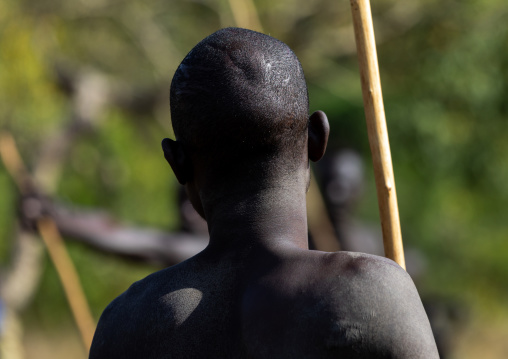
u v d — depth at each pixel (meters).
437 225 22.81
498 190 21.61
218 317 3.51
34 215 10.65
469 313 19.28
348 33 19.41
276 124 3.54
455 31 18.81
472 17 18.62
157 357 3.55
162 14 20.03
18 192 11.03
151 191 21.05
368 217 20.03
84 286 20.55
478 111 19.42
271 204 3.61
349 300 3.28
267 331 3.34
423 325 3.30
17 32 14.88
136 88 19.62
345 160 12.05
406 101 19.75
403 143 20.45
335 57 20.52
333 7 18.88
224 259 3.62
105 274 20.67
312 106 21.02
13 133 15.81
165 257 10.43
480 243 23.50
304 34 18.84
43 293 21.64
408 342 3.23
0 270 14.20
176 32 20.25
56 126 16.95
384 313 3.25
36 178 15.70
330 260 3.42
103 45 20.19
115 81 19.67
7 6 14.92
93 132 19.11
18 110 15.37
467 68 18.84
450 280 23.23
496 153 20.19
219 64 3.56
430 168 20.95
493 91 18.98
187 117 3.61
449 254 23.34
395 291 3.31
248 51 3.58
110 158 20.47
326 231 11.41
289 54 3.64
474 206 22.52
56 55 17.55
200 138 3.60
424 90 19.50
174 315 3.58
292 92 3.58
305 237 3.67
